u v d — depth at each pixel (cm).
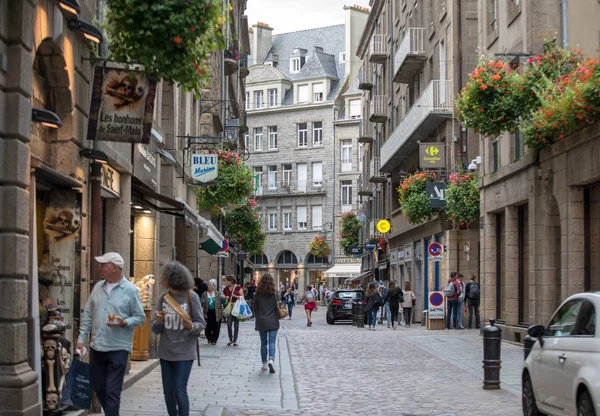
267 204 8819
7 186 913
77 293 1138
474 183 3256
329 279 8450
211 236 2417
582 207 2123
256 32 9350
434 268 3891
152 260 1936
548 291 2331
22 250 930
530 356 1129
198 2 1026
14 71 920
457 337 2788
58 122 1030
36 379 945
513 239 2669
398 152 4422
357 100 8450
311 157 8612
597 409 862
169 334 971
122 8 1024
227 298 2394
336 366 1888
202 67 1103
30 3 941
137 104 1151
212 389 1440
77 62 1164
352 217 7300
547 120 2045
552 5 2405
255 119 8912
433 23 3969
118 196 1512
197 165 2708
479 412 1242
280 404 1295
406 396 1410
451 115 3572
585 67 1881
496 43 2812
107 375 925
